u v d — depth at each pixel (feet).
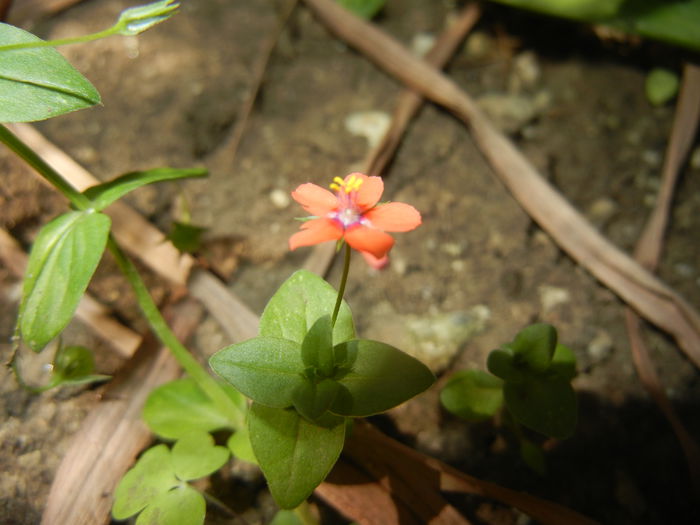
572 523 0.24
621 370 0.29
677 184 0.35
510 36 0.40
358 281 0.31
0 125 0.19
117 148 0.34
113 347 0.28
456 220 0.33
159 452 0.23
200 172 0.23
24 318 0.20
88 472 0.25
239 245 0.32
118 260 0.22
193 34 0.38
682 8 0.33
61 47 0.36
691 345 0.29
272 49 0.39
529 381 0.24
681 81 0.38
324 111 0.37
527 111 0.37
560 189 0.35
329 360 0.20
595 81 0.39
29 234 0.31
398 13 0.41
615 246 0.31
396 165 0.35
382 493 0.24
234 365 0.20
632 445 0.27
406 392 0.20
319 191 0.20
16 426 0.26
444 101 0.36
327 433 0.20
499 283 0.31
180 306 0.29
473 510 0.25
